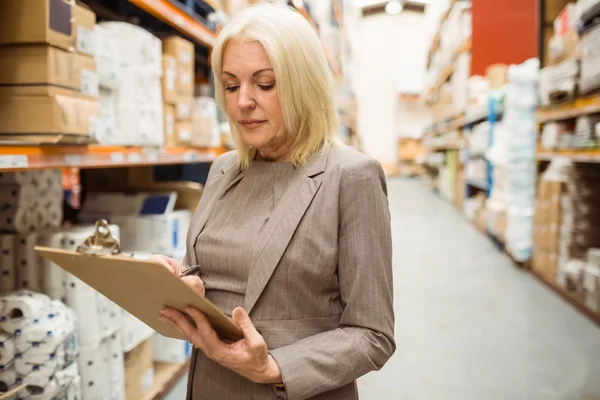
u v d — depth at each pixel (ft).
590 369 8.36
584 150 10.82
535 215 14.40
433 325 10.48
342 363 3.01
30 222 6.33
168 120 7.99
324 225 3.14
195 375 3.60
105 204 8.23
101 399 5.79
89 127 5.35
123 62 6.50
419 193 38.91
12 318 4.68
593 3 9.48
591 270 10.67
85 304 5.62
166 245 7.91
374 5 55.98
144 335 6.93
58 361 4.71
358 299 3.11
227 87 3.35
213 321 2.79
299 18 3.25
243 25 3.18
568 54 11.62
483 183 21.56
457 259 16.40
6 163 4.19
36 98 4.79
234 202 3.51
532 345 9.38
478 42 22.53
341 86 28.81
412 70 57.00
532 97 15.02
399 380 8.12
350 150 3.38
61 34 4.92
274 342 3.11
